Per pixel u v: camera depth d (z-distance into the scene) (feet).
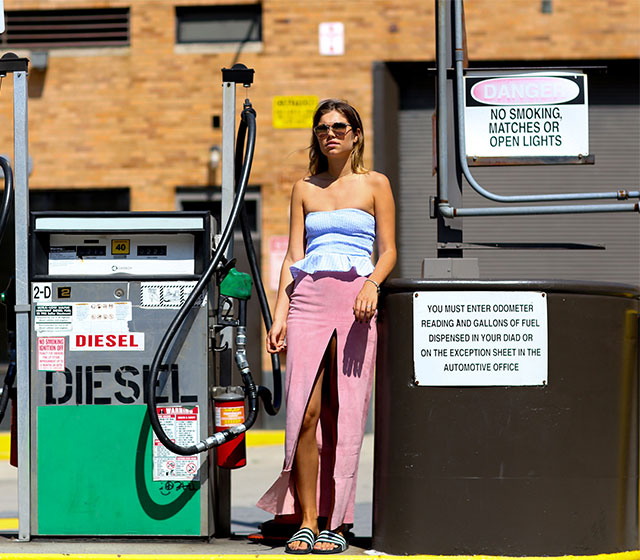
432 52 55.36
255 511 32.71
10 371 21.39
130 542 20.59
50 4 56.65
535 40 55.16
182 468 20.63
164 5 56.29
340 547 19.48
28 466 20.71
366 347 19.79
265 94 55.83
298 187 20.92
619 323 19.74
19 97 21.16
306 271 19.88
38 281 20.81
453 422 19.17
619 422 19.67
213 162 55.88
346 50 55.67
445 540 19.03
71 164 56.59
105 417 20.71
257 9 56.13
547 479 19.08
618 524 19.62
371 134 55.57
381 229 20.36
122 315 20.74
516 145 21.62
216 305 21.59
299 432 19.72
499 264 57.21
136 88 56.39
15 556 19.04
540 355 19.24
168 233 20.81
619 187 57.21
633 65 56.65
